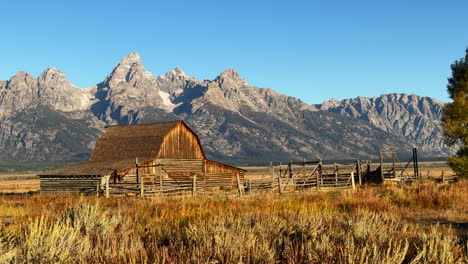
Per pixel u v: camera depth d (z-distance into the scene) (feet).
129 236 30.99
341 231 28.89
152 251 23.63
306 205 58.34
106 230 30.78
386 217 40.60
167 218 43.96
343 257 20.54
